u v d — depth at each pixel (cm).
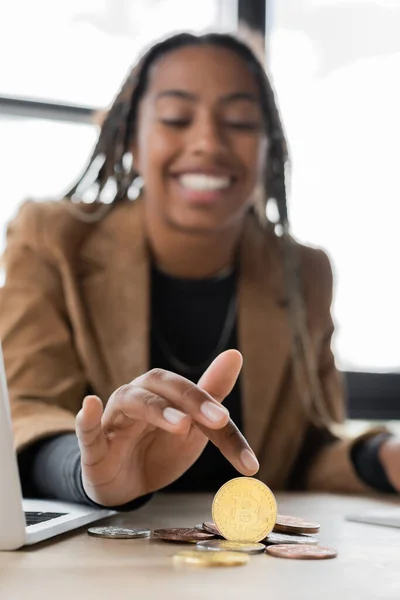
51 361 132
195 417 69
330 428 151
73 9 205
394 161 228
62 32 205
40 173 199
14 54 201
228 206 150
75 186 162
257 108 154
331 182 226
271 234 164
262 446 148
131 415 73
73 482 86
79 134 202
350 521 88
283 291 155
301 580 57
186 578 56
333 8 227
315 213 226
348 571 60
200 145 146
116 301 145
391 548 71
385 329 228
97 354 140
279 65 225
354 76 228
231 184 150
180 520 86
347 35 228
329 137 226
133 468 80
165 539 70
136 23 211
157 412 69
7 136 197
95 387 139
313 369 154
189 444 81
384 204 228
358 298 227
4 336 133
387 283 228
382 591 54
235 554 63
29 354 130
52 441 101
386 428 138
